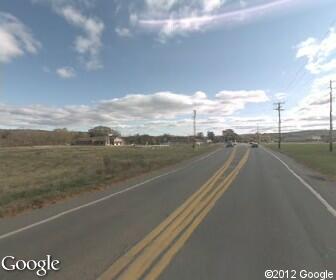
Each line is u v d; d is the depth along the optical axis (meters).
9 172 33.72
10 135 163.75
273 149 81.00
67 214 11.54
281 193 15.49
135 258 6.86
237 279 5.80
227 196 14.61
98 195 16.00
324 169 27.59
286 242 7.88
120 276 6.02
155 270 6.21
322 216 10.69
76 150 89.00
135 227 9.41
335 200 13.70
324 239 8.12
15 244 8.02
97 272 6.21
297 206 12.37
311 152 60.75
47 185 20.12
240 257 6.84
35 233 9.02
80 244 7.89
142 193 16.09
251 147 98.00
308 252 7.16
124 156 55.44
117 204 13.25
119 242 7.98
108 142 182.62
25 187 20.14
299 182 19.70
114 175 24.84
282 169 28.50
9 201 14.86
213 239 8.11
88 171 29.30
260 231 8.85
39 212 12.10
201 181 20.27
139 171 27.97
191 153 63.34
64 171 31.50
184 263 6.53
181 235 8.47
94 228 9.40
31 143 163.38
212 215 10.80
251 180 20.58
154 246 7.61
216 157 48.16
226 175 23.52
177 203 13.07
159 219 10.35
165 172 27.36
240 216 10.66
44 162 47.44
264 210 11.62
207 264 6.47
